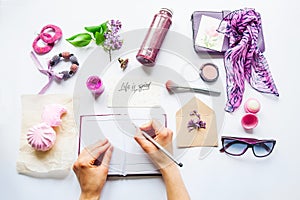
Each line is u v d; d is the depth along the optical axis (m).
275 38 0.79
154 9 0.81
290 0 0.81
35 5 0.81
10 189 0.70
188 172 0.71
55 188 0.70
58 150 0.72
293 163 0.72
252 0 0.81
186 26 0.79
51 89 0.76
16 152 0.72
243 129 0.74
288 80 0.77
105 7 0.81
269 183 0.71
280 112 0.75
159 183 0.70
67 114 0.74
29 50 0.78
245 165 0.71
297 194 0.70
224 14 0.79
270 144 0.73
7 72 0.77
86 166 0.69
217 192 0.70
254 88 0.76
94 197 0.68
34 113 0.74
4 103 0.75
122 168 0.71
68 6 0.81
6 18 0.80
